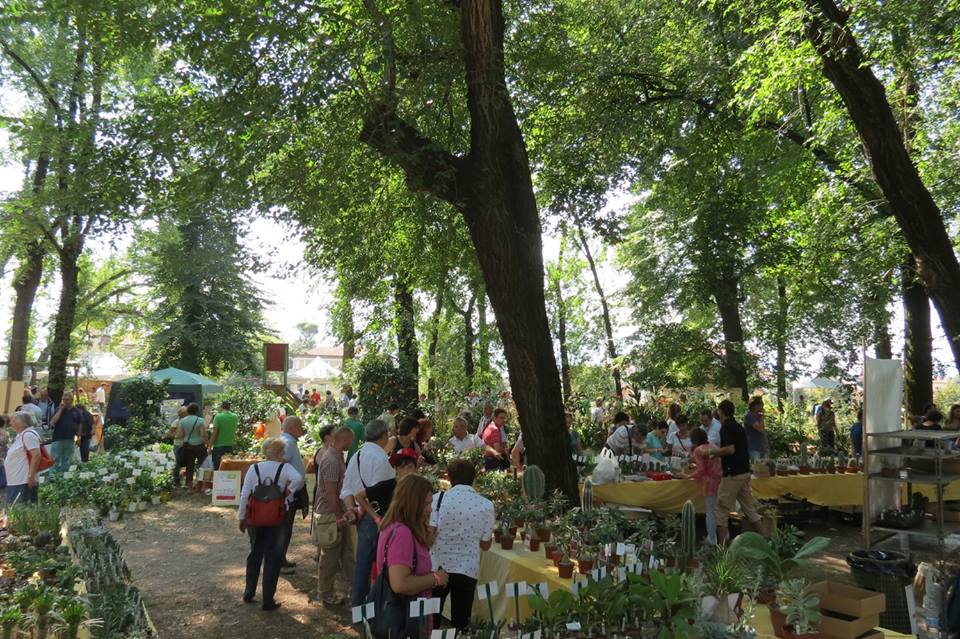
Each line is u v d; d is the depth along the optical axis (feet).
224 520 35.55
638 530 17.79
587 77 42.19
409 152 26.76
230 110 25.38
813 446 51.93
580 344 97.96
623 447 37.17
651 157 46.55
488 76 26.63
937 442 23.43
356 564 19.10
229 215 30.89
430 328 71.46
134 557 28.17
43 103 60.49
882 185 29.78
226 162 27.40
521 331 26.58
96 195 27.12
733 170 58.90
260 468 21.89
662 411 61.00
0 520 23.97
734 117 45.34
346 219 36.04
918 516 26.27
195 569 26.45
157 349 103.76
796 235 59.36
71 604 13.83
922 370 49.42
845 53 28.50
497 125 26.66
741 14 36.29
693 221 60.34
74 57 59.00
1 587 16.29
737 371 62.28
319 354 297.74
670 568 15.20
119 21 25.46
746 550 12.91
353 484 19.26
